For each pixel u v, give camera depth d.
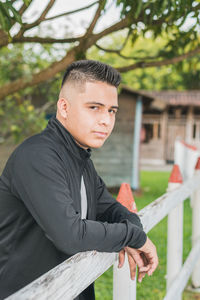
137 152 10.96
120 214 1.56
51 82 4.72
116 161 10.89
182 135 21.33
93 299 1.51
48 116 8.77
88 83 1.26
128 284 1.61
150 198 9.15
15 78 6.86
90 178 1.51
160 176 14.52
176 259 2.76
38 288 0.85
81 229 1.15
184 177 8.02
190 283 3.92
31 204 1.17
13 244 1.27
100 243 1.19
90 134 1.29
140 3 1.69
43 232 1.25
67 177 1.26
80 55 2.85
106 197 1.63
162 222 5.20
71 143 1.29
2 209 1.25
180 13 2.15
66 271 1.01
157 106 12.37
